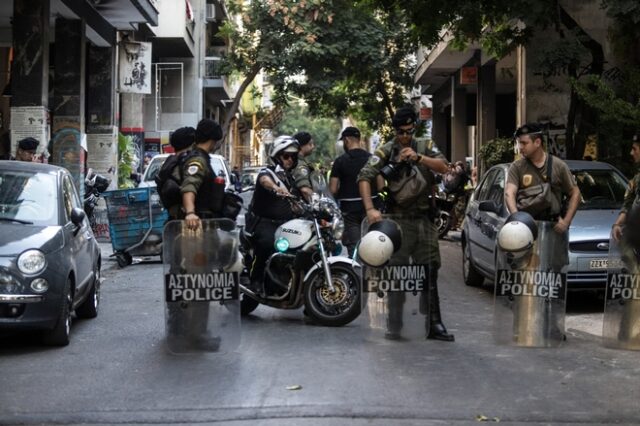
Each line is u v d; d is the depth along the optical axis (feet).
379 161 26.58
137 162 91.35
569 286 33.68
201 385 21.43
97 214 66.90
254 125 202.59
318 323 30.19
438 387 21.09
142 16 73.67
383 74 107.76
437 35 53.98
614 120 47.67
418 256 26.89
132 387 21.39
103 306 36.14
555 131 59.52
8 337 28.86
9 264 25.55
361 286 27.30
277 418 18.53
